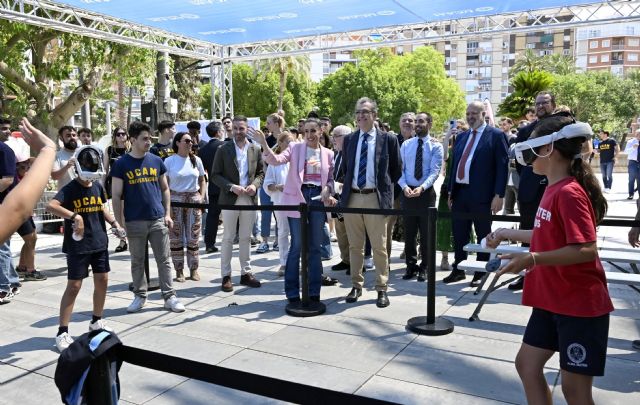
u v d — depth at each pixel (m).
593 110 61.78
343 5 9.71
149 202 5.09
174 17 10.28
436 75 59.28
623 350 4.05
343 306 5.29
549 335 2.33
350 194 5.25
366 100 5.21
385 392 3.41
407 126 6.82
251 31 11.82
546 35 120.25
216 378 1.86
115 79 13.34
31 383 3.70
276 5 9.56
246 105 45.56
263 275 6.70
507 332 4.49
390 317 4.91
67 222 4.20
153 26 11.10
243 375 1.83
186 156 6.50
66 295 4.27
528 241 2.56
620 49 122.06
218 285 6.24
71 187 4.23
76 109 12.30
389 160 5.32
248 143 6.09
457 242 6.15
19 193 1.18
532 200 5.48
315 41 12.80
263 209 5.26
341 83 49.66
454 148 6.12
